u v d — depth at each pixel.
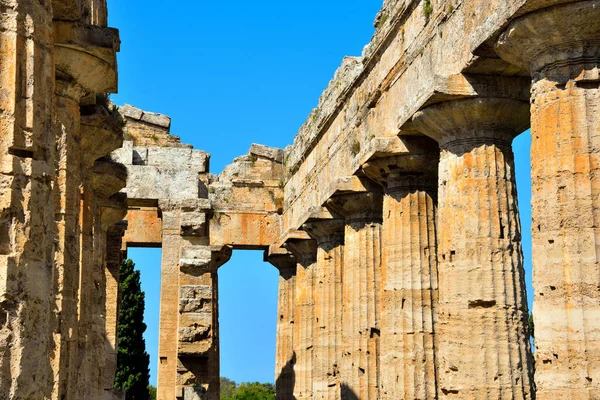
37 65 9.84
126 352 61.00
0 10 9.58
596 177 15.84
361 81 29.55
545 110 16.47
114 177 24.58
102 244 27.02
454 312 20.20
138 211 43.25
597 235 15.66
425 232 24.89
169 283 40.81
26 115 9.66
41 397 9.61
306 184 38.25
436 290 24.59
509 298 19.84
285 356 45.00
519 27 16.64
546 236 16.12
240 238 43.22
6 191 9.38
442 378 20.42
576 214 15.77
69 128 17.23
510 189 20.59
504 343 19.59
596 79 16.12
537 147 16.61
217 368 43.66
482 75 20.19
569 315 15.58
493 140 20.67
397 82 25.27
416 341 24.23
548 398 15.64
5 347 9.14
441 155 21.52
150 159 42.19
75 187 17.41
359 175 28.66
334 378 34.50
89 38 16.42
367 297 29.73
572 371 15.40
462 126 20.75
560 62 16.36
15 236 9.41
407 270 24.64
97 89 18.12
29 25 9.80
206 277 40.75
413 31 23.97
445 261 20.78
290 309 45.16
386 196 25.66
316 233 35.41
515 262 20.16
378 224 30.14
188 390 39.28
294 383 40.44
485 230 20.11
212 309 43.28
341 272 34.88
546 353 15.84
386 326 24.94
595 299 15.46
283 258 44.16
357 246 30.23
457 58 20.53
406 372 24.12
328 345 34.62
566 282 15.71
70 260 16.95
